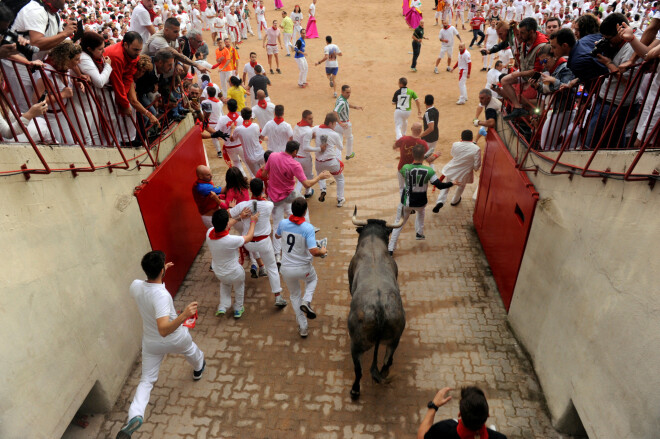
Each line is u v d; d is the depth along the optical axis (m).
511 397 5.41
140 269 6.27
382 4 31.20
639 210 3.64
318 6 31.30
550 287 5.29
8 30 4.02
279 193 7.88
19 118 4.01
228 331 6.62
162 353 5.07
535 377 5.65
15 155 4.05
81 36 5.55
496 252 7.40
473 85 17.38
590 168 4.50
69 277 4.72
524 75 6.66
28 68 4.41
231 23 23.56
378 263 5.53
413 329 6.52
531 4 23.59
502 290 6.98
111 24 19.27
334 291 7.38
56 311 4.47
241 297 6.74
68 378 4.56
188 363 6.08
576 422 4.82
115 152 5.88
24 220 4.12
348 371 5.89
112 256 5.59
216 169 11.63
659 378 3.22
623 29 4.03
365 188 10.56
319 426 5.17
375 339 4.88
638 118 3.97
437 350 6.14
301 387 5.68
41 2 5.04
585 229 4.52
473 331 6.46
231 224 6.41
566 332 4.83
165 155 7.30
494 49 7.73
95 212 5.29
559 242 5.10
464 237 8.68
